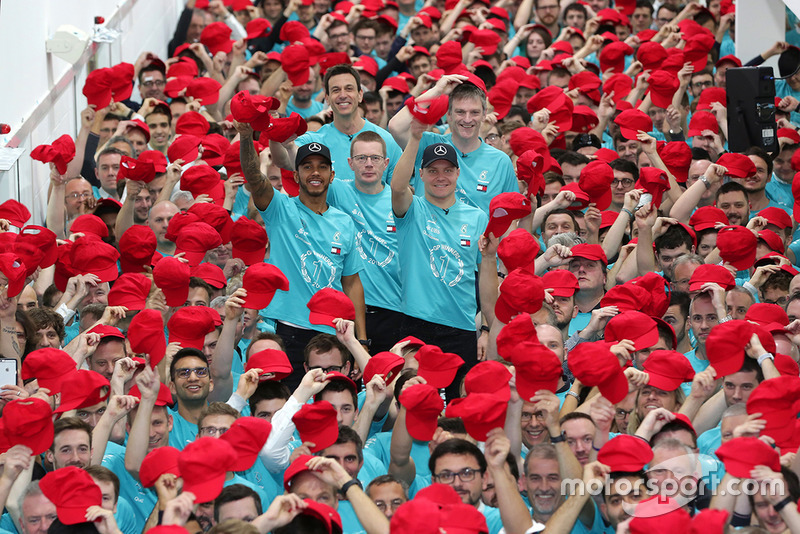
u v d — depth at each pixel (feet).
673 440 66.49
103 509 63.72
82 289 94.99
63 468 64.03
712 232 111.55
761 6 165.17
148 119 138.82
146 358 74.84
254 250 96.37
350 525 72.64
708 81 159.74
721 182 127.95
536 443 78.43
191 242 96.58
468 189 104.47
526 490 71.26
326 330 93.50
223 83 164.04
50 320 87.40
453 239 94.73
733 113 137.08
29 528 65.00
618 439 65.82
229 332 85.30
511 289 82.74
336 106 105.09
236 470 69.15
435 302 94.68
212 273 97.19
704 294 90.79
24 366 75.51
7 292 83.87
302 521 60.08
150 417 74.54
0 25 108.78
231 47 172.65
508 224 87.04
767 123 136.05
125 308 88.74
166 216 109.29
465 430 74.84
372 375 78.13
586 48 167.22
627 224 110.01
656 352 78.07
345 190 99.91
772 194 136.36
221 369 86.33
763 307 87.51
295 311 93.61
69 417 72.08
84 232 102.27
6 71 110.52
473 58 167.32
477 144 105.40
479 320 102.17
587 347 72.23
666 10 194.18
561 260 101.60
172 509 59.82
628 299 89.45
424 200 95.81
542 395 69.77
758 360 77.25
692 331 96.53
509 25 194.59
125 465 74.43
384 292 98.99
